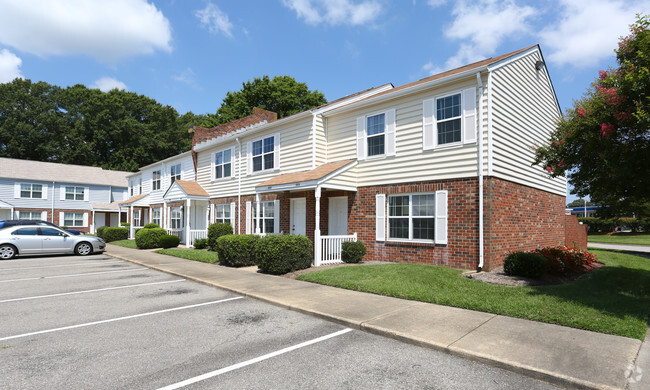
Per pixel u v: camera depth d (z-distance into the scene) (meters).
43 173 34.66
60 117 49.56
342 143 13.80
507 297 6.87
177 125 55.16
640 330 5.00
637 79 6.16
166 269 11.50
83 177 36.94
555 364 4.00
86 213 36.09
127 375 3.95
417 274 8.91
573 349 4.44
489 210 9.51
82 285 9.23
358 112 13.21
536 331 5.14
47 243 15.91
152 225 21.56
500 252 9.95
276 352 4.63
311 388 3.63
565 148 7.75
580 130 7.25
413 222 11.26
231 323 5.92
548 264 9.02
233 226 18.28
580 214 58.94
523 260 8.62
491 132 9.67
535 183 12.45
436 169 10.73
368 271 9.48
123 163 47.09
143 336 5.27
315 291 8.01
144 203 26.81
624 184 7.90
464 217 9.99
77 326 5.76
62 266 12.98
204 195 19.95
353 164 12.76
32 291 8.48
